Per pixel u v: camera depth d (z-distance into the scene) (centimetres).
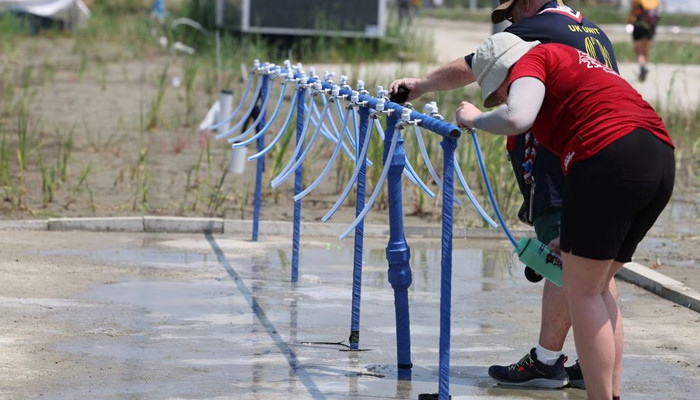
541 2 699
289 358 789
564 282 629
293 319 903
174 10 4459
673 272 1106
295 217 1027
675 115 2128
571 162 607
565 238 615
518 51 636
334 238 1278
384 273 1092
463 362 794
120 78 2627
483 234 1296
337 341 839
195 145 1825
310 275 1072
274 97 2205
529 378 740
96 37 3669
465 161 1614
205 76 2608
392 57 2998
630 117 601
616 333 648
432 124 626
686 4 5641
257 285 1021
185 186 1512
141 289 988
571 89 610
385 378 746
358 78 2406
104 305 923
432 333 872
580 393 732
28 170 1587
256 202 1232
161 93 2067
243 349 809
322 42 2944
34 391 691
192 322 881
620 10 5547
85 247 1169
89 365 753
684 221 1398
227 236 1266
